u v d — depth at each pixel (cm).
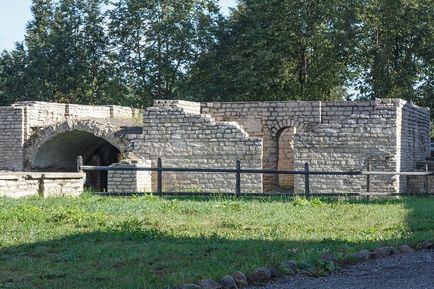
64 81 5422
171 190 3083
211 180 3047
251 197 2200
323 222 1532
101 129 3256
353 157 2914
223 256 1071
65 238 1246
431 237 1268
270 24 4447
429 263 1023
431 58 4503
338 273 966
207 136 3053
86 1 5538
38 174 2156
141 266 1001
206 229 1398
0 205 1684
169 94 5000
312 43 4434
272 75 4434
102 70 5400
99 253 1104
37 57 5428
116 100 5041
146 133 3139
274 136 3186
